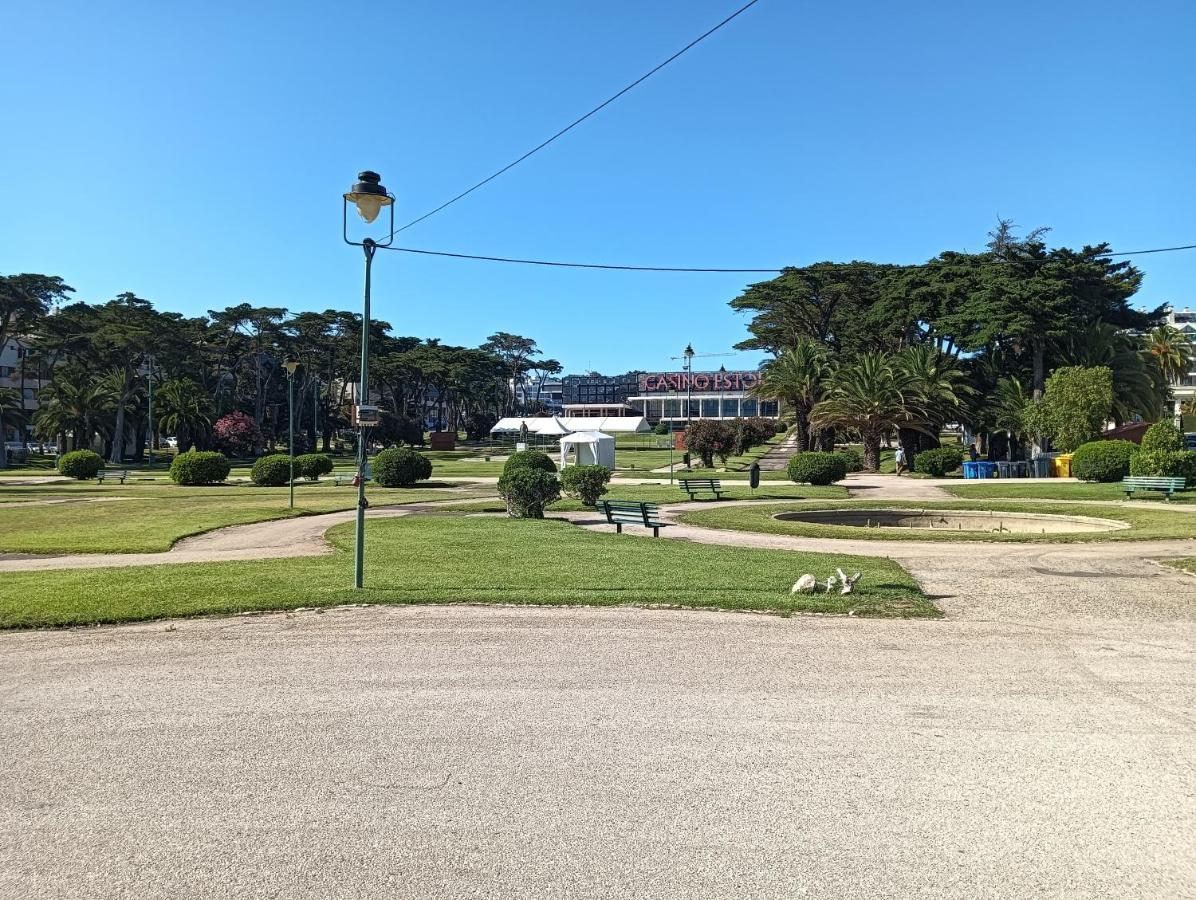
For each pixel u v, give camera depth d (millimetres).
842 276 62469
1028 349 56656
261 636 8820
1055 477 44562
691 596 10773
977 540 18500
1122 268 60906
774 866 3887
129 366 80125
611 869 3865
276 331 95750
